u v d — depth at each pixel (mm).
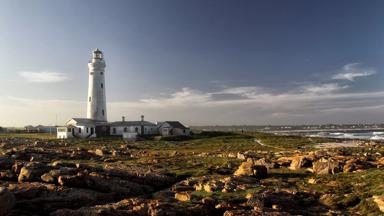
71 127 131250
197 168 58250
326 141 126250
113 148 95438
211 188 40781
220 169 56500
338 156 61906
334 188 41500
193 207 33625
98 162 65625
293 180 47844
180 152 85125
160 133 147125
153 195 40562
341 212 33906
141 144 110812
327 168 51688
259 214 31500
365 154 69250
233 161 64688
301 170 55188
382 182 41031
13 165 45656
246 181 44906
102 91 147125
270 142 119812
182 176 52406
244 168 50906
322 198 38156
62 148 91500
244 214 31422
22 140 111062
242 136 144750
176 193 39500
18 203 34312
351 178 45844
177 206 33719
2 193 30672
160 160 68312
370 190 38625
